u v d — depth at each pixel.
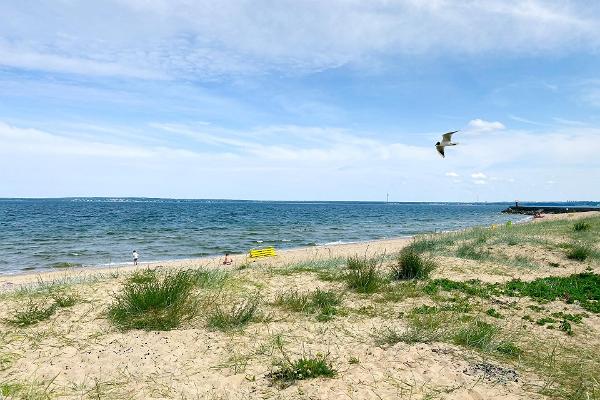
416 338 7.96
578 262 18.22
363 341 8.02
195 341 7.92
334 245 35.53
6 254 29.62
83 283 12.44
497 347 7.60
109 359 7.08
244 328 8.70
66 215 84.06
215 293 11.27
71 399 5.73
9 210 105.88
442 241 24.45
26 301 10.34
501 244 22.11
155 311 9.20
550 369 6.74
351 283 12.54
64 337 8.08
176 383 6.21
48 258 27.95
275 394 5.80
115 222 64.44
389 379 6.17
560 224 34.53
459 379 6.19
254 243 38.28
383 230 56.38
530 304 10.96
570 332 8.58
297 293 11.52
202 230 52.06
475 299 11.24
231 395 5.81
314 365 6.42
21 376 6.43
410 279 13.65
